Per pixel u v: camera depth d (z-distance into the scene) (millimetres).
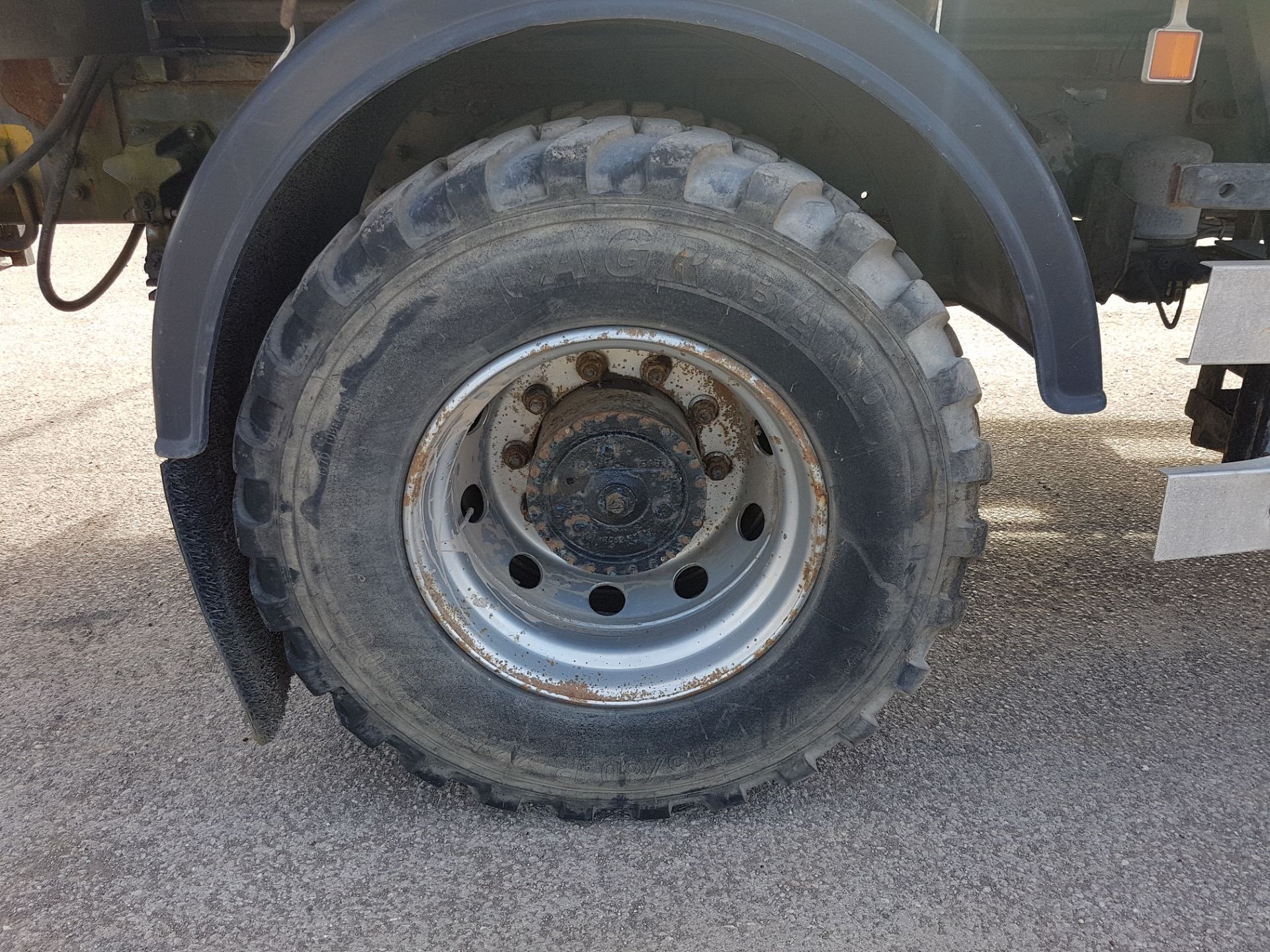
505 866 2061
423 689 2018
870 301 1724
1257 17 2117
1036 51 2385
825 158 2416
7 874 2055
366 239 1670
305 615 1934
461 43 1588
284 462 1805
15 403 4977
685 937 1877
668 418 1983
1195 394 3174
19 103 2492
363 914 1941
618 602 2182
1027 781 2295
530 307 1741
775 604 2008
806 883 2002
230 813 2227
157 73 2385
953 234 2322
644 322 1771
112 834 2166
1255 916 1914
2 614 3109
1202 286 5621
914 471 1838
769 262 1703
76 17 2059
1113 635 2918
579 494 2035
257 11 2203
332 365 1748
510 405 2070
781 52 1825
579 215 1673
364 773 2354
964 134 1675
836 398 1794
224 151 1625
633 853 2092
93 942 1886
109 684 2736
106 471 4199
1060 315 1777
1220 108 2424
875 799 2238
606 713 2049
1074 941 1858
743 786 2123
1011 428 4520
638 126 1811
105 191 2604
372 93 1613
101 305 6656
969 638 2898
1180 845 2098
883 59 1634
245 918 1938
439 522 1993
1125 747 2416
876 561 1906
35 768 2389
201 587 1896
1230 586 3197
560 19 1581
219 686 2719
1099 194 2346
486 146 1755
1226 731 2480
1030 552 3416
